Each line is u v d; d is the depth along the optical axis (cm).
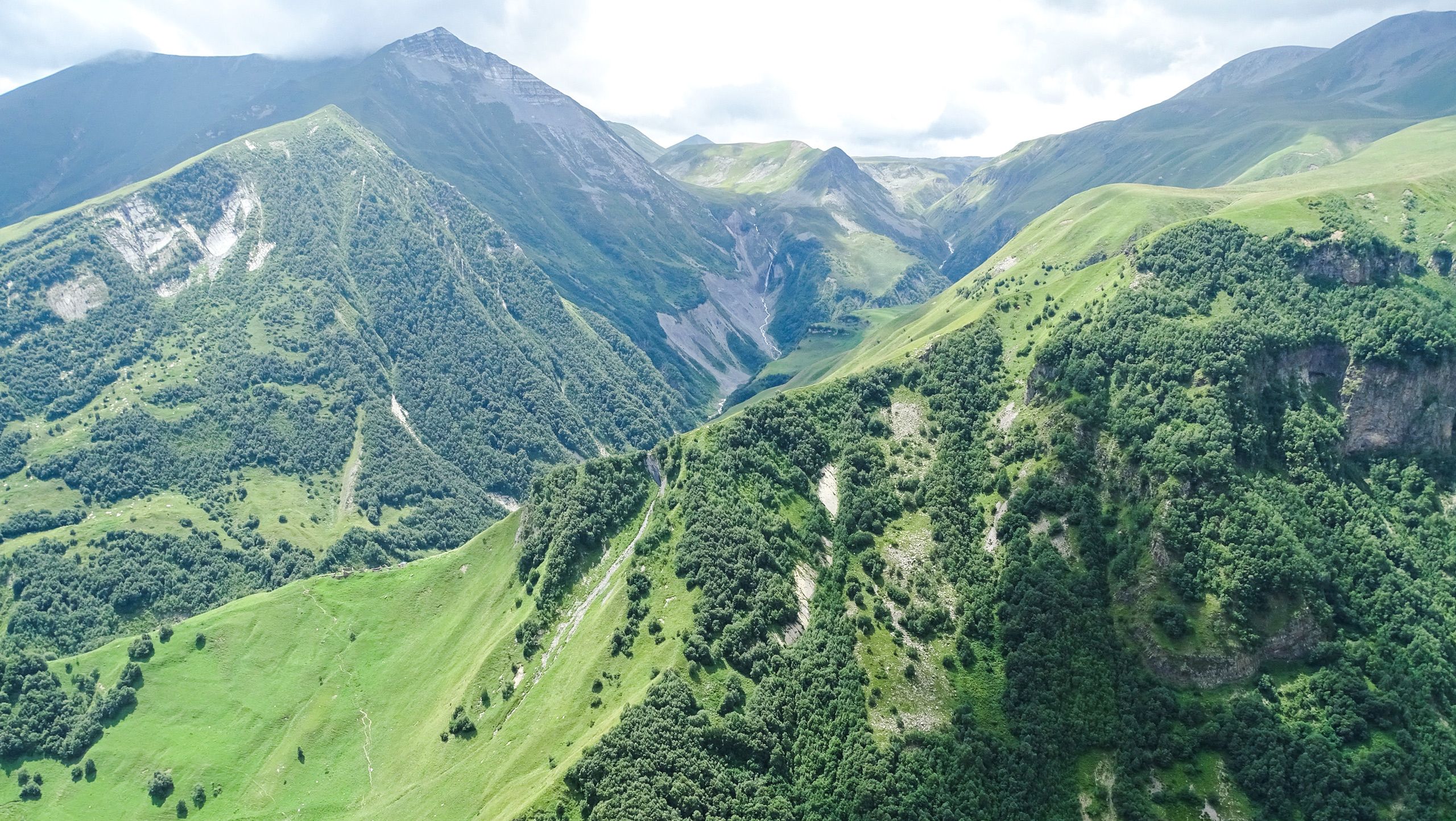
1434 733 17038
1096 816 16612
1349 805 15962
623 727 16775
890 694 18300
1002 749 17338
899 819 16138
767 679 18088
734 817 15875
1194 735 17375
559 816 15688
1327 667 18062
